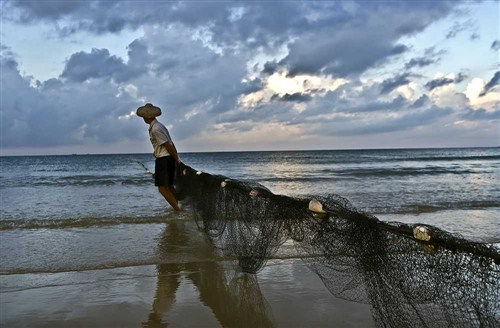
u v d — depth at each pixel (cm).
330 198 318
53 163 7162
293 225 350
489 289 196
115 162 7481
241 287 473
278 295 449
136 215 954
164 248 637
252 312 407
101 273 525
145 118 829
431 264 222
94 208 1141
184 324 384
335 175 2806
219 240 585
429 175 2758
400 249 240
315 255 319
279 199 379
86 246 657
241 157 9075
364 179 2392
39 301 438
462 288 207
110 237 723
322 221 303
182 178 861
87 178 2805
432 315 229
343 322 381
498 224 877
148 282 493
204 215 647
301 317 394
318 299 437
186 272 527
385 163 5206
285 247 636
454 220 927
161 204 1210
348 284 299
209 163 5878
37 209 1156
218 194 562
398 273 241
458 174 2856
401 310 244
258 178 2516
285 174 2998
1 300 441
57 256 601
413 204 1180
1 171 4447
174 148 830
